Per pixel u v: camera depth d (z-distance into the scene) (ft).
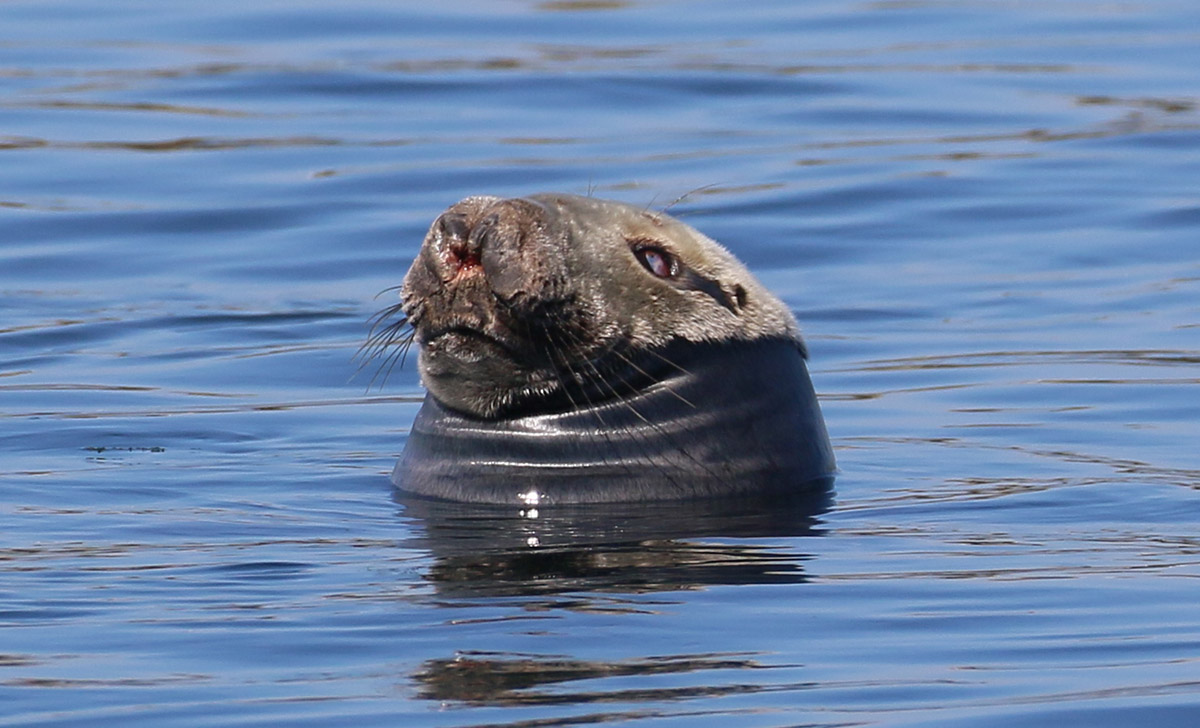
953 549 101.04
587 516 109.70
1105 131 234.58
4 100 246.27
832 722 72.18
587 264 110.83
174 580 94.02
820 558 98.89
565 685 76.33
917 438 135.33
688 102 248.11
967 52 279.90
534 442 113.91
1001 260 188.96
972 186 210.79
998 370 155.33
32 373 157.17
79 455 130.52
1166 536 104.47
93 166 218.79
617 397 113.60
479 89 252.62
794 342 121.08
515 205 108.99
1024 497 115.14
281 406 147.95
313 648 81.61
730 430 115.44
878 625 85.46
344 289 182.09
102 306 177.27
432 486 117.29
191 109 243.19
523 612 87.20
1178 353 158.61
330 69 263.29
